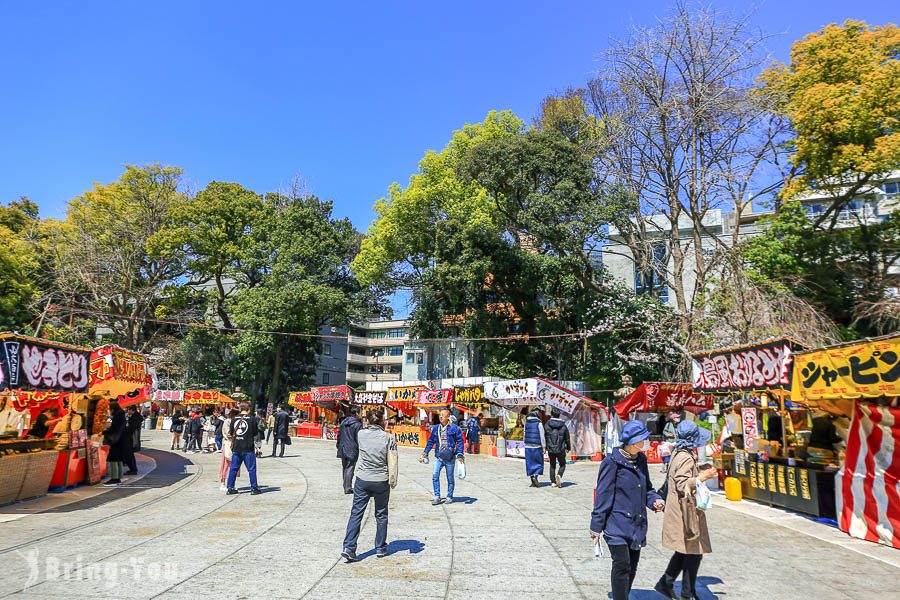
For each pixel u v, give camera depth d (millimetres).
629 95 27688
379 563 6770
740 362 12016
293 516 9711
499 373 38438
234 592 5629
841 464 9117
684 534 5332
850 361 8438
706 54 25719
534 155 33281
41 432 14258
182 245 47094
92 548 7359
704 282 24438
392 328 78438
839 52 22047
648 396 18625
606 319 32094
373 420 7289
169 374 49812
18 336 10188
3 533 8203
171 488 13172
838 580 6227
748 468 11891
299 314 43594
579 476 15836
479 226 35562
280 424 22109
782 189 25297
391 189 41094
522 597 5574
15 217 43250
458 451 11414
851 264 24109
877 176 23062
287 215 46531
